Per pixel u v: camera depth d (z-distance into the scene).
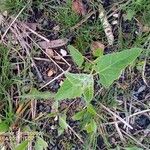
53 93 0.36
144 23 0.35
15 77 0.36
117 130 0.35
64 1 0.36
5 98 0.36
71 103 0.35
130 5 0.35
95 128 0.33
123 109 0.35
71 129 0.35
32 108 0.36
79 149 0.35
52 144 0.35
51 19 0.36
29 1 0.36
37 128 0.36
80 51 0.35
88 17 0.36
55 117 0.35
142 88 0.35
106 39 0.35
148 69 0.35
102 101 0.35
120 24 0.35
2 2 0.36
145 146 0.34
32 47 0.36
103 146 0.35
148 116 0.35
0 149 0.36
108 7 0.36
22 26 0.37
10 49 0.36
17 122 0.36
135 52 0.26
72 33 0.36
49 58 0.36
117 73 0.27
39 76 0.36
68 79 0.27
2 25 0.37
